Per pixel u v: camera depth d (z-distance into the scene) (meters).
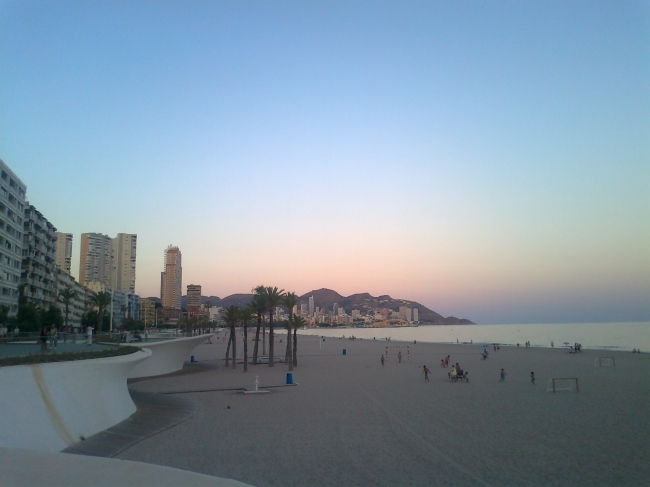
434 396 39.56
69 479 11.11
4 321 59.62
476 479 18.73
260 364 73.38
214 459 21.39
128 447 23.11
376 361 80.62
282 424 28.77
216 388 45.50
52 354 23.36
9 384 18.88
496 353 96.81
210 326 194.50
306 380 52.62
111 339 37.59
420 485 18.12
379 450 22.88
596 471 19.52
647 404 34.31
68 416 21.98
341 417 30.89
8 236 73.75
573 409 32.62
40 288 90.12
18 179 77.19
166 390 44.25
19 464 12.20
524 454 21.98
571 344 140.12
